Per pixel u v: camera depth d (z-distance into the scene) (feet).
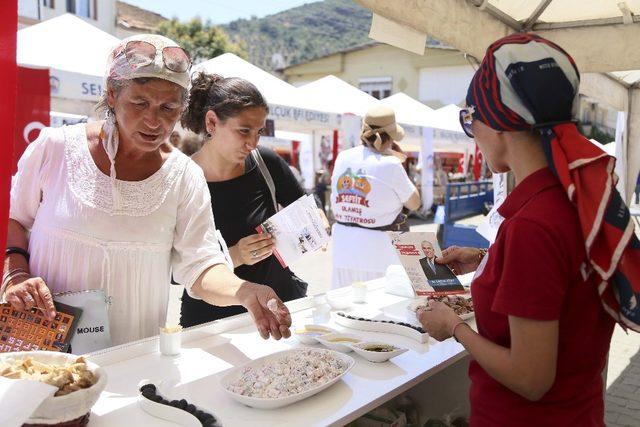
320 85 29.25
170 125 4.95
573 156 3.36
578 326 3.56
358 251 11.50
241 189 7.49
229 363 5.19
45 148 5.18
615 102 16.07
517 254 3.37
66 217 5.05
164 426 3.90
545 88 3.42
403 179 11.06
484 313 3.78
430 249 6.03
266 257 7.00
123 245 5.14
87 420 3.80
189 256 5.56
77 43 16.28
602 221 3.29
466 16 9.29
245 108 6.86
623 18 10.18
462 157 61.72
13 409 3.18
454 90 73.05
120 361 5.08
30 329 4.75
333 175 12.16
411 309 6.77
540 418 3.67
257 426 3.98
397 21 7.92
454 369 7.57
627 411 11.68
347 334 5.95
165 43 4.82
